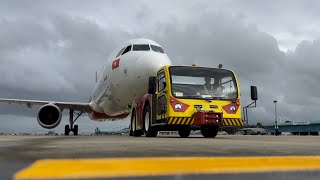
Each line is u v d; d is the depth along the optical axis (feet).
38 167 8.72
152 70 56.85
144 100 46.62
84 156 12.85
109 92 65.00
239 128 43.50
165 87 40.91
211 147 19.12
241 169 8.84
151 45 61.36
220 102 41.14
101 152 14.82
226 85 42.45
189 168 8.79
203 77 41.78
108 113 75.25
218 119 39.99
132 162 9.86
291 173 8.45
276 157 12.06
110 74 63.21
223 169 8.73
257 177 7.80
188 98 40.14
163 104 41.32
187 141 27.68
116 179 7.22
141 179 7.26
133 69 57.77
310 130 245.24
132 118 53.57
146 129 45.98
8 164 10.05
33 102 73.97
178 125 39.96
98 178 7.30
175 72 41.01
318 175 8.23
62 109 81.56
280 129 265.95
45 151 15.19
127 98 61.31
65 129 86.63
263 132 175.11
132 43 61.62
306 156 13.08
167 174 7.87
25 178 7.22
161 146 19.52
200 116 39.32
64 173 7.79
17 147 17.95
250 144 23.30
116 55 63.93
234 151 16.22
